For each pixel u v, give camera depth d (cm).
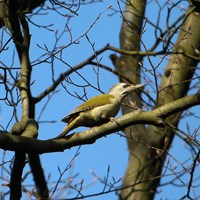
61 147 928
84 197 1205
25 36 1207
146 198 1592
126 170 1647
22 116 1039
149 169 1609
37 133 941
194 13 1630
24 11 1306
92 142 950
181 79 1623
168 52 1334
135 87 1249
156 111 956
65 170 1173
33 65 1202
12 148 895
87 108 1131
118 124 949
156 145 1616
